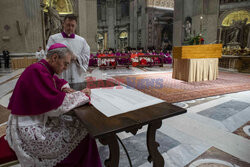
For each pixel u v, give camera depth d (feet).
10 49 38.81
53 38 8.59
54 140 4.20
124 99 4.84
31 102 3.77
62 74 8.52
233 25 50.29
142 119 3.58
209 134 8.21
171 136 8.03
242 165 5.97
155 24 87.30
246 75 26.27
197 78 21.24
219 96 14.66
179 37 57.82
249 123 9.41
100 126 3.29
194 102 13.06
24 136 3.90
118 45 111.96
